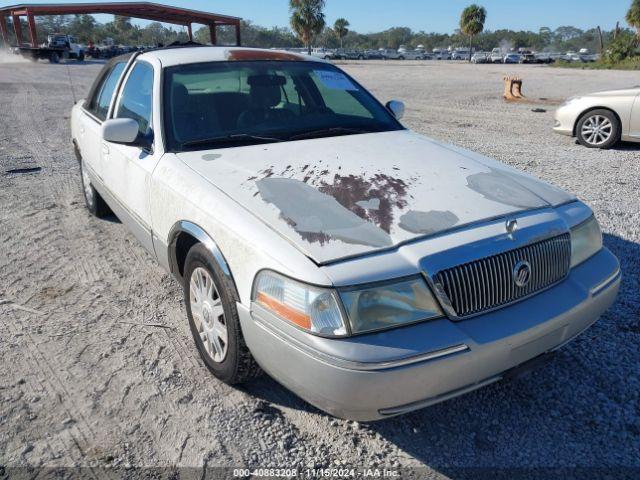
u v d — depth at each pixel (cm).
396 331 223
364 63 5206
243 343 267
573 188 664
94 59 4684
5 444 262
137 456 254
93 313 381
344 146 349
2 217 575
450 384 230
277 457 254
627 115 890
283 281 231
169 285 423
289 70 418
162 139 348
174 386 303
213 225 277
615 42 4122
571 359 324
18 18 4322
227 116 369
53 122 1223
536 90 2006
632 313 371
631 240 495
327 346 217
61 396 295
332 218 254
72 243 506
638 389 298
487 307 243
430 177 299
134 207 380
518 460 252
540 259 258
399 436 268
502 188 294
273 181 291
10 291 414
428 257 231
